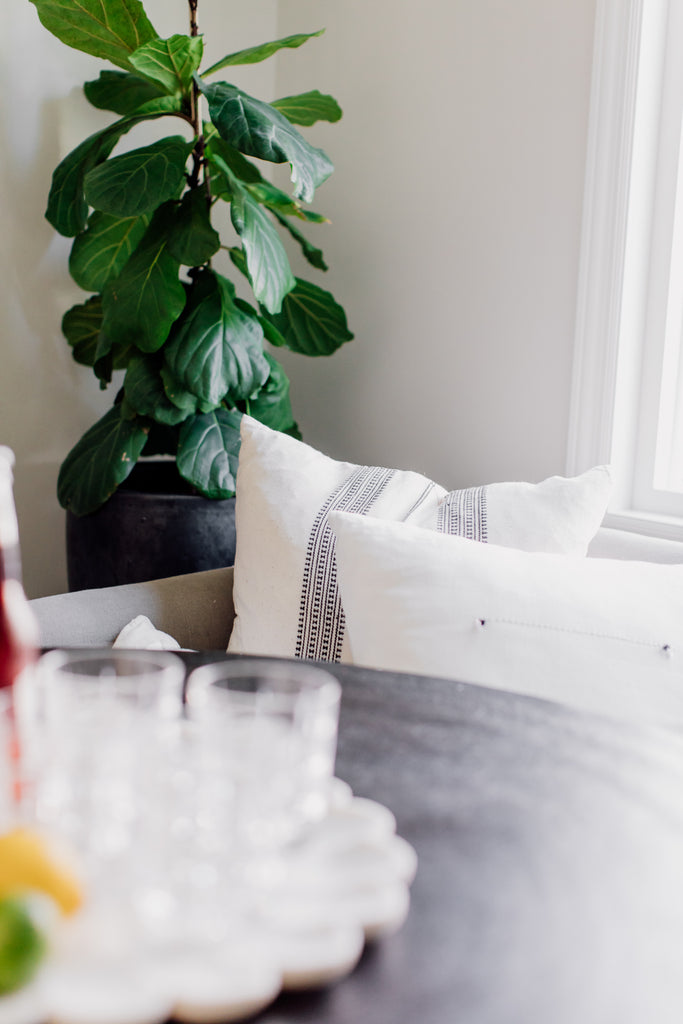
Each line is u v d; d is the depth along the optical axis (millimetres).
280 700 592
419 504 1490
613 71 1896
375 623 1234
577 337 2012
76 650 962
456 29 2213
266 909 526
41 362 2389
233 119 1765
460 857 634
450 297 2295
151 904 509
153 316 1942
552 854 644
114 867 529
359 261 2523
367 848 597
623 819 696
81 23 1851
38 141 2291
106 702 560
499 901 585
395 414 2471
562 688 1154
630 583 1240
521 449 2170
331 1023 471
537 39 2049
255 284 1856
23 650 613
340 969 496
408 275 2395
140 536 1994
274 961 486
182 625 1537
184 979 469
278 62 2705
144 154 1913
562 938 551
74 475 2055
